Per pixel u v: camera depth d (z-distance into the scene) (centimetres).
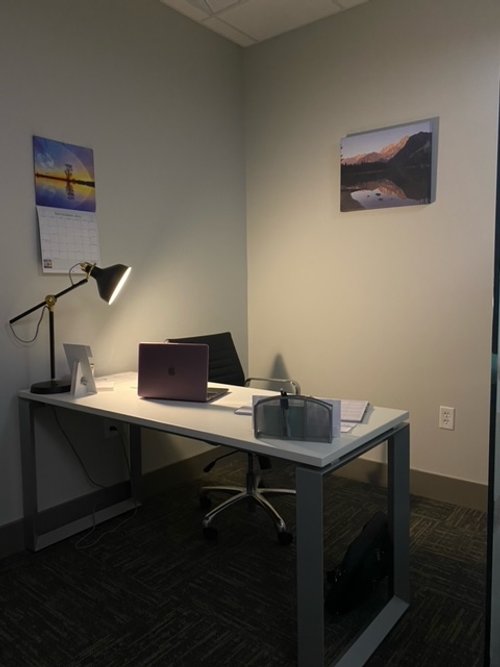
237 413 191
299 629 152
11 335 229
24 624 183
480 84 253
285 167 327
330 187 308
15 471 234
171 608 191
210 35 316
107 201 264
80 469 262
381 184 285
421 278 279
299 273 327
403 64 274
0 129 220
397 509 185
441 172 267
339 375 315
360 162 290
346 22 293
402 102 277
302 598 150
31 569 218
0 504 229
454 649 168
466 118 258
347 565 185
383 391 298
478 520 256
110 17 261
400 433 184
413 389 287
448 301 271
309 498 146
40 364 240
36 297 237
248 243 350
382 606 191
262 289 346
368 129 290
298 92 316
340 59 297
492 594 147
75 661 165
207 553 230
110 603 194
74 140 248
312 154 314
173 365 211
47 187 238
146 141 282
